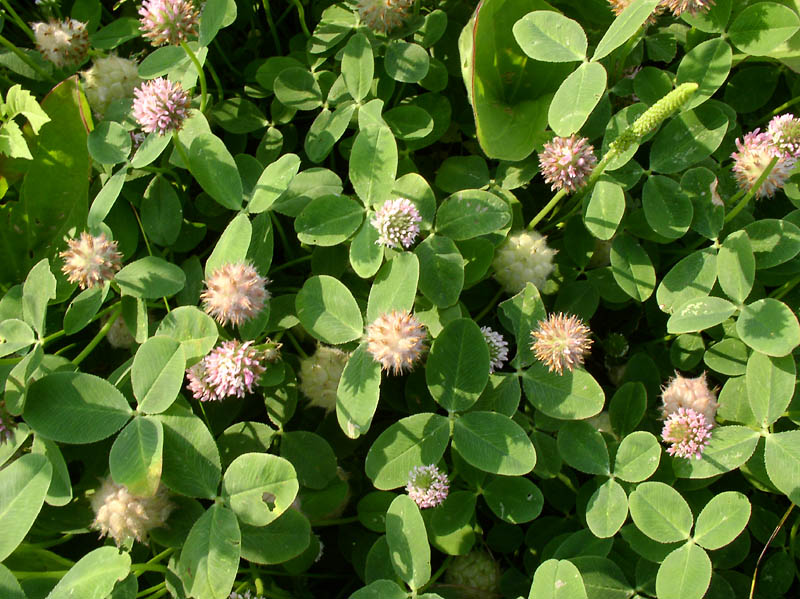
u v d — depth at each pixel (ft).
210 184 0.83
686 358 0.88
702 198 0.86
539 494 0.80
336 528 0.88
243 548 0.76
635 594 0.78
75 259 0.78
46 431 0.73
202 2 0.94
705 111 0.87
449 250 0.83
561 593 0.72
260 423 0.83
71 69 0.97
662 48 0.93
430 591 0.83
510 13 0.86
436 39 0.93
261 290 0.78
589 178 0.85
